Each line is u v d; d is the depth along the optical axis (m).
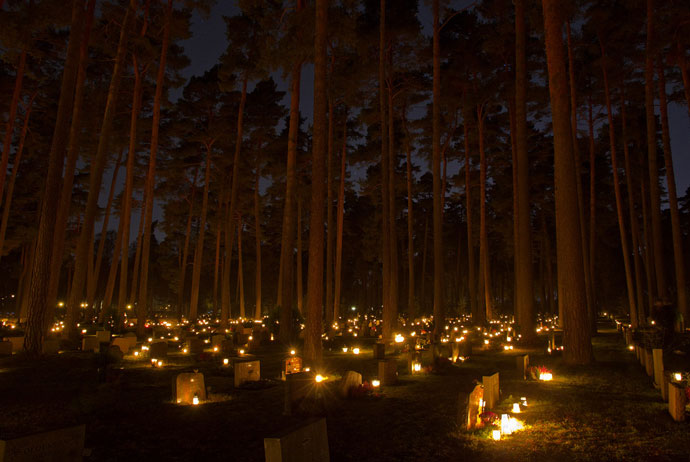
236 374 11.13
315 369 12.91
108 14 25.62
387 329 23.83
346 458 6.08
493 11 28.89
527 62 28.78
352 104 32.56
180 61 31.05
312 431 4.72
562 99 14.92
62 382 11.65
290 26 19.09
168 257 64.25
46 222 16.36
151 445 6.73
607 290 48.75
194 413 8.51
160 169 42.47
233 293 72.19
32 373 12.94
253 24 29.95
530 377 11.96
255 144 44.28
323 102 14.44
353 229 62.91
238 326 29.47
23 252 47.72
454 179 39.81
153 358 16.31
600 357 15.51
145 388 11.15
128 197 31.33
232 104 40.94
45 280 16.22
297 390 8.46
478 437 6.89
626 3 26.16
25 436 4.32
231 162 42.56
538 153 39.88
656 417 7.74
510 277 67.94
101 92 33.03
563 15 25.95
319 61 14.54
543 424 7.54
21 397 9.95
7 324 30.97
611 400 9.14
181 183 47.47
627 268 30.77
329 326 27.98
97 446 6.70
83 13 17.66
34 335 15.78
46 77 32.94
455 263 72.44
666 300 15.47
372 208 62.62
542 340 22.28
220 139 41.41
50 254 16.39
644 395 9.53
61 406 9.09
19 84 30.72
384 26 26.73
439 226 25.20
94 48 31.12
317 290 13.46
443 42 31.03
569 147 14.78
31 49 22.27
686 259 43.81
